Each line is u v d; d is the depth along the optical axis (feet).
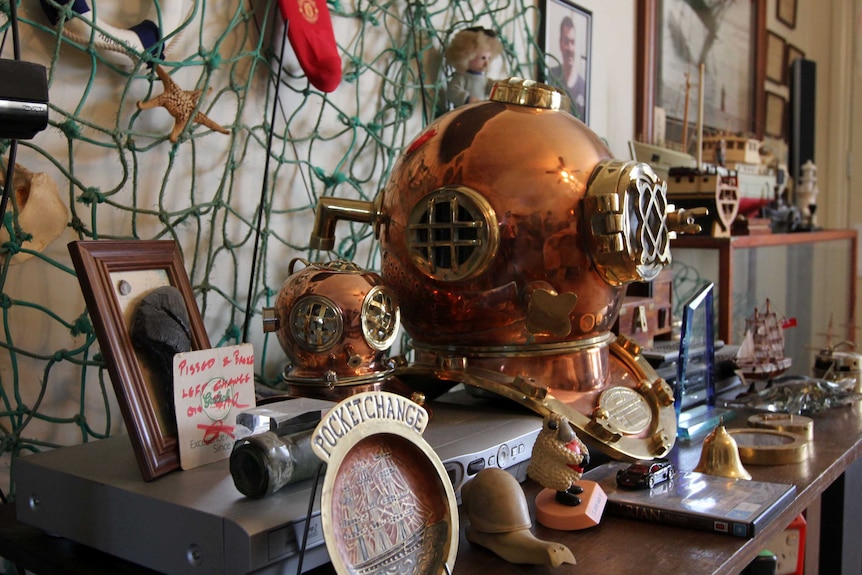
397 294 2.33
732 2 6.38
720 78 6.27
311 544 1.49
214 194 2.68
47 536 1.89
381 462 1.51
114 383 1.70
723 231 4.42
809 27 7.88
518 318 2.23
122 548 1.63
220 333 2.71
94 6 2.20
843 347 6.56
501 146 2.19
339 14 3.03
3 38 2.10
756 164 5.93
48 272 2.26
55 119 2.23
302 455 1.60
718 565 1.57
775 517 1.84
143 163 2.46
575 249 2.19
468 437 1.99
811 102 7.52
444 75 3.57
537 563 1.55
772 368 3.44
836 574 3.01
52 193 2.17
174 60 2.51
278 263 2.92
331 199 2.48
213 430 1.83
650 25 5.25
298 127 2.95
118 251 1.81
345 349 2.03
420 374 2.38
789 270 5.43
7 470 2.19
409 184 2.27
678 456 2.45
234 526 1.41
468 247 2.14
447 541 1.53
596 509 1.79
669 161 5.03
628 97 5.18
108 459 1.86
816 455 2.48
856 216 8.16
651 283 3.57
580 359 2.35
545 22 4.24
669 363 3.28
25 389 2.22
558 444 1.81
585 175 2.22
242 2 2.68
